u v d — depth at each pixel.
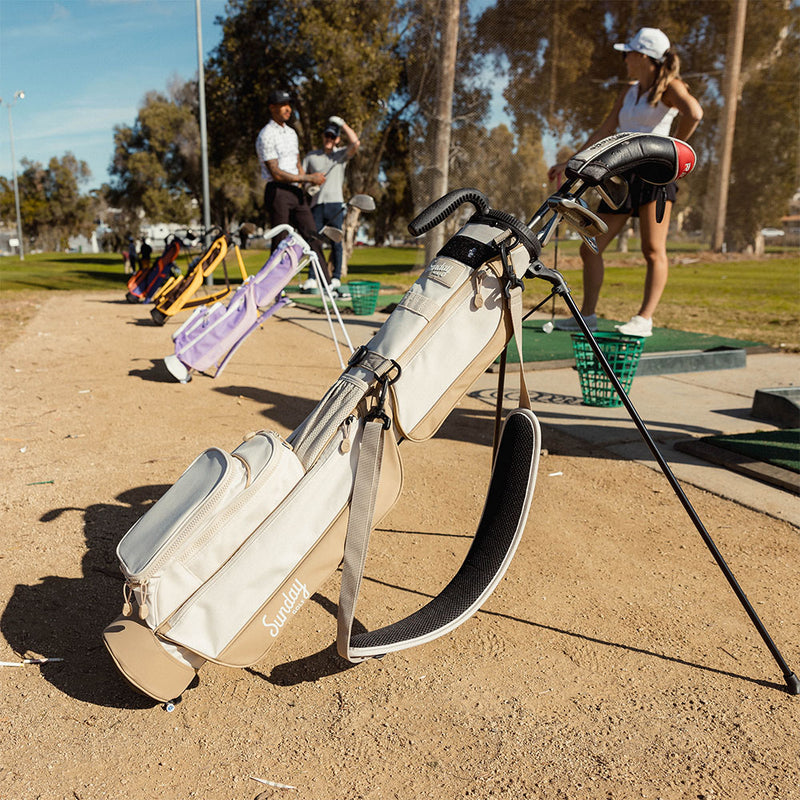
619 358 4.39
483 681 1.96
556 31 14.16
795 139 17.00
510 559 2.13
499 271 1.96
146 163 49.94
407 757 1.68
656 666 2.02
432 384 1.91
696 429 4.07
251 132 21.62
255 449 1.81
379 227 52.28
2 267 24.78
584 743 1.72
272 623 1.78
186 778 1.62
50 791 1.58
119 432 4.04
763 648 2.10
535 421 2.10
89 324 8.23
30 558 2.59
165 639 1.74
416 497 3.19
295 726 1.79
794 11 16.11
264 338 7.12
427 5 13.99
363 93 18.56
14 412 4.46
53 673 1.99
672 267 18.28
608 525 2.90
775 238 20.77
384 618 2.24
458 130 14.55
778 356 6.14
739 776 1.62
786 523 2.89
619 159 2.03
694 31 16.14
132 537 1.80
